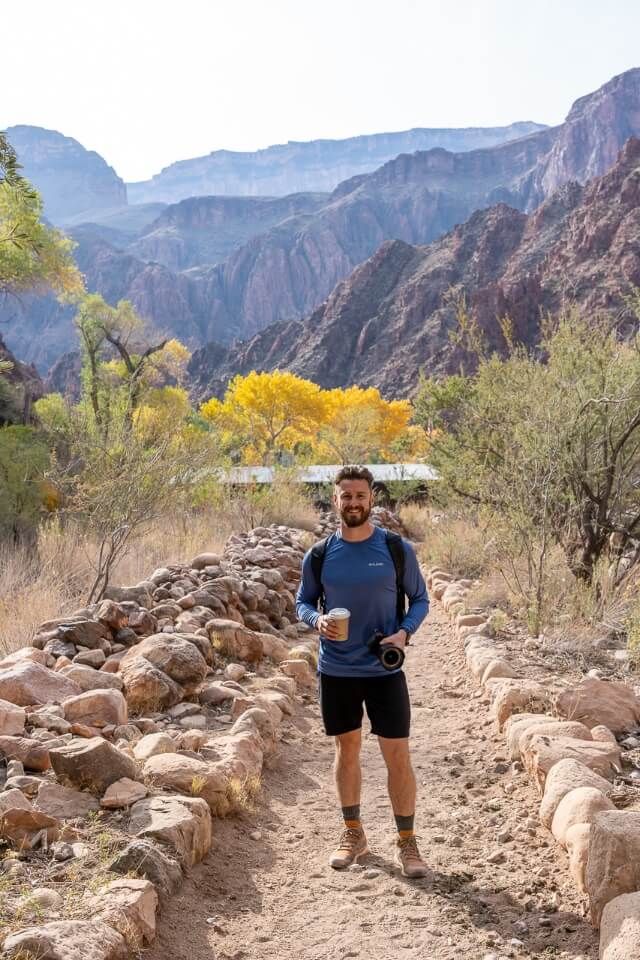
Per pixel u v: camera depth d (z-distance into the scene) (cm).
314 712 646
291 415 5456
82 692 532
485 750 542
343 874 378
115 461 922
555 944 310
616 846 311
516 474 950
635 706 546
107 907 296
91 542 1081
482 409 1122
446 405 1275
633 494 971
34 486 1416
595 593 841
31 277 2267
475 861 386
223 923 329
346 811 394
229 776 434
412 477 2509
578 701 545
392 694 383
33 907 292
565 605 821
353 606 379
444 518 1577
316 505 2467
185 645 595
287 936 324
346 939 321
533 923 327
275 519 1780
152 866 330
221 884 360
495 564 1075
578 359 960
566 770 420
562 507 961
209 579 907
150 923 303
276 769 514
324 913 342
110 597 818
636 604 806
